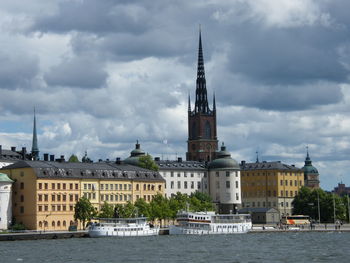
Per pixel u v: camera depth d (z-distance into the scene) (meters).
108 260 185.00
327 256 193.75
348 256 193.38
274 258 188.75
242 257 191.25
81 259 188.00
